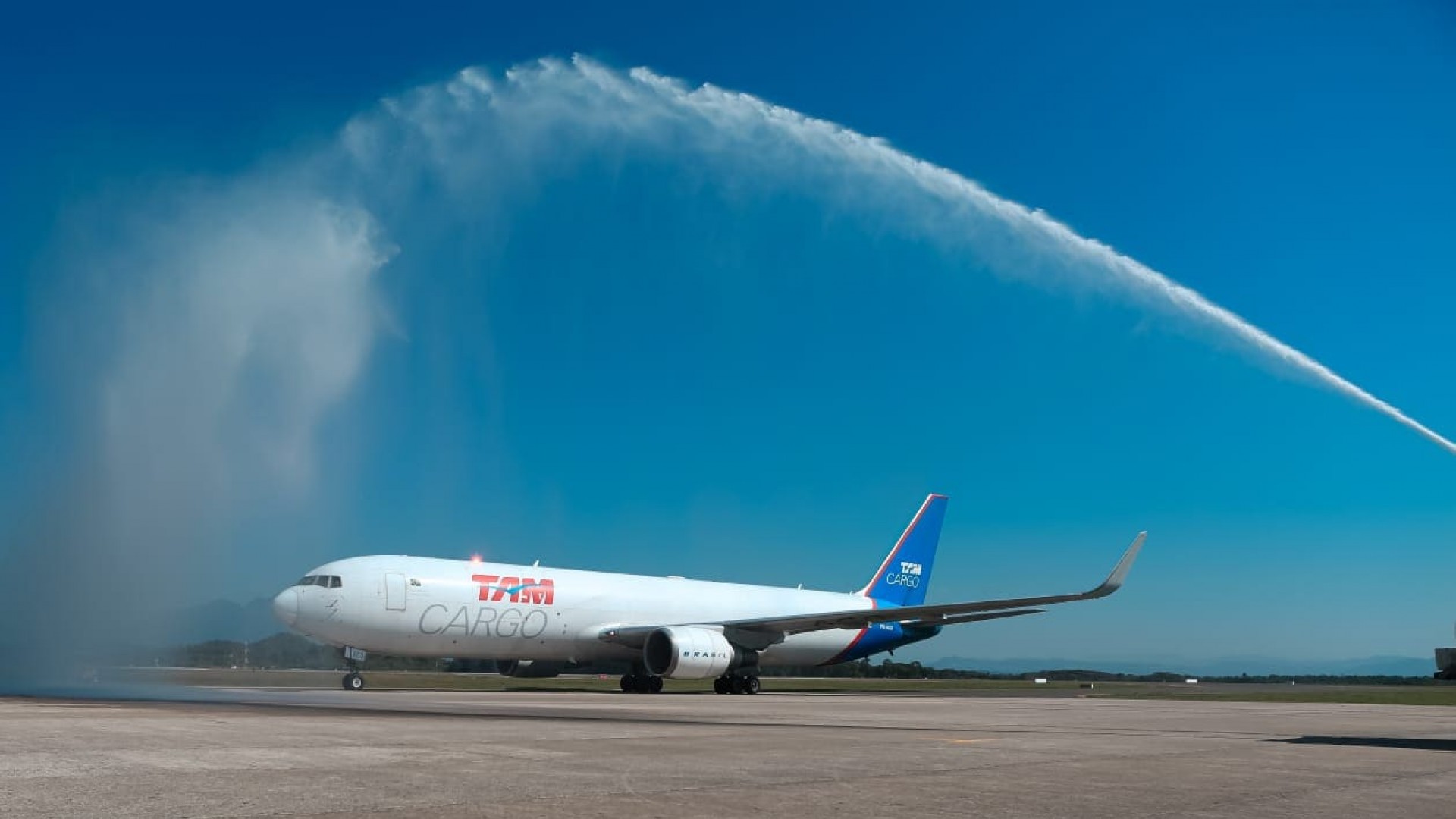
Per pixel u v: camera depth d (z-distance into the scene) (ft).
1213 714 96.94
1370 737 63.16
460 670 165.27
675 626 141.18
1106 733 64.64
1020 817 27.40
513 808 26.81
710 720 69.92
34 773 32.24
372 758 38.14
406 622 128.88
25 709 63.82
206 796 27.86
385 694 106.22
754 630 149.59
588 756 40.68
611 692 147.33
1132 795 32.12
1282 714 98.94
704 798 29.58
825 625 148.97
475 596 134.51
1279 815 28.40
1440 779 38.45
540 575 142.41
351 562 129.39
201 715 59.93
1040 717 84.02
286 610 122.52
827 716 79.41
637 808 27.30
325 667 138.92
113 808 25.72
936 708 100.73
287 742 43.39
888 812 27.68
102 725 51.13
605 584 148.77
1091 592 135.54
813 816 26.76
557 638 142.72
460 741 46.14
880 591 184.55
